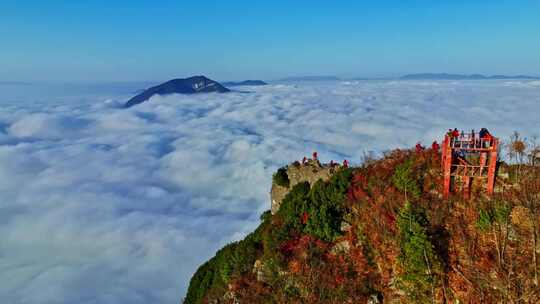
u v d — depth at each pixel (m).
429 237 28.09
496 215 29.09
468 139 31.23
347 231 33.56
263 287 34.25
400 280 28.88
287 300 32.00
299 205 36.94
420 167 33.38
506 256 27.95
